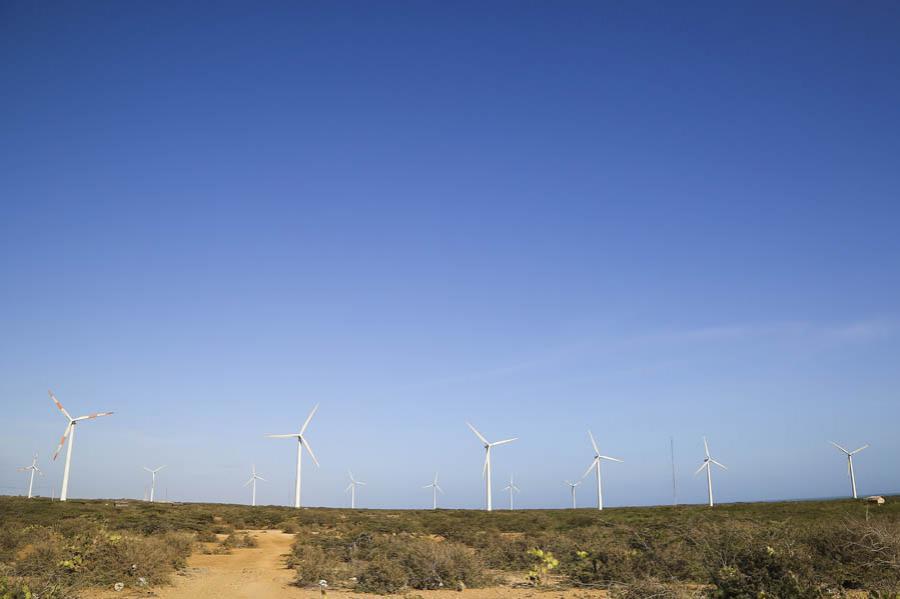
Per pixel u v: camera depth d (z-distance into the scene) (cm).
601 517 5906
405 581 2412
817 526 2295
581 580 2431
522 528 5331
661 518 5144
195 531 4897
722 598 1731
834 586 1927
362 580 2445
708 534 2342
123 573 2391
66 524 4222
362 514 7669
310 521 6081
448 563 2473
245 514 6769
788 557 1825
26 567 2272
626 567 2333
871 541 2066
